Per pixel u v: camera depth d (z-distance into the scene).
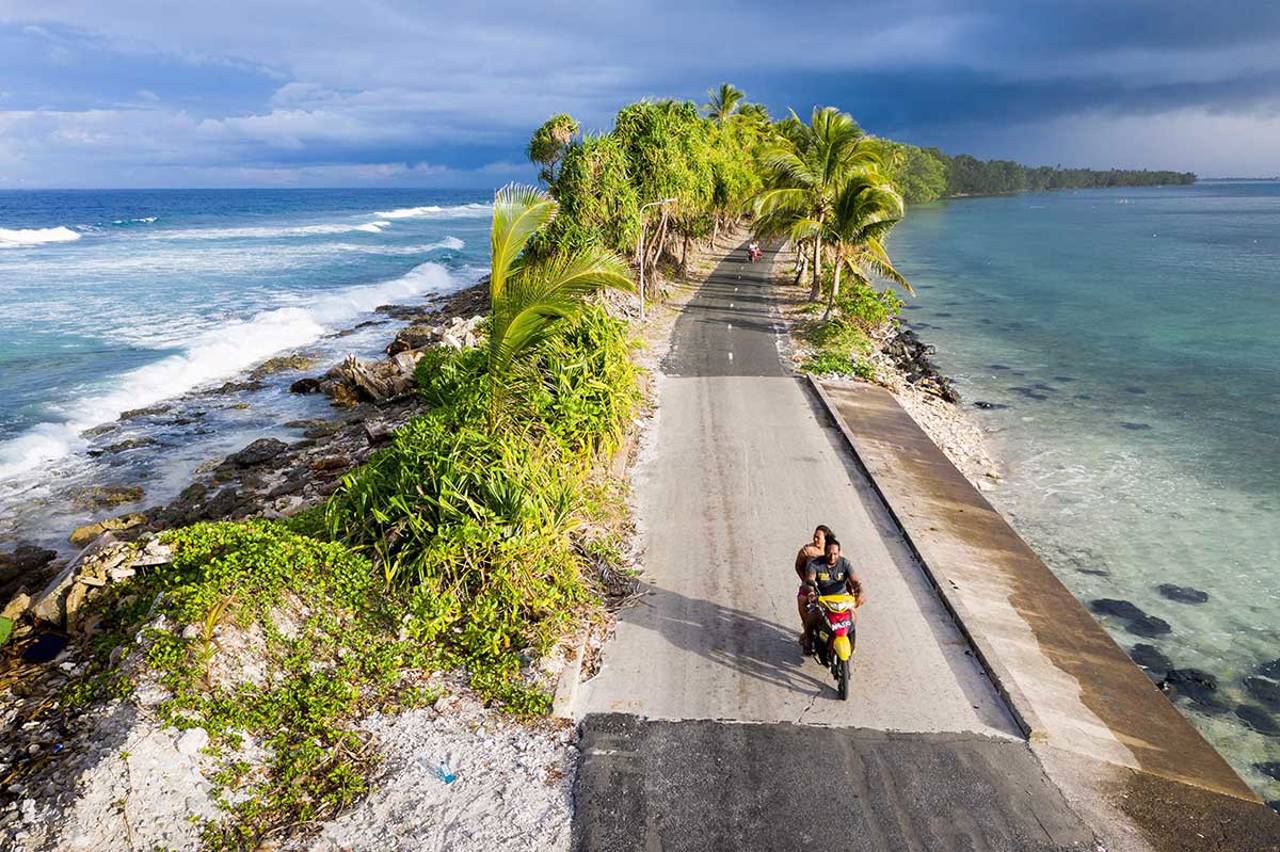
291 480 17.16
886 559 11.45
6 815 6.31
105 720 7.21
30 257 56.12
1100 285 54.16
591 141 26.98
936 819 6.65
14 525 15.41
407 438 11.67
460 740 7.56
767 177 43.22
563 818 6.64
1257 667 11.41
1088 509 17.05
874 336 32.34
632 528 12.30
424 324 35.66
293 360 28.48
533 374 12.87
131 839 6.11
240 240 75.62
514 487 10.25
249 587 8.77
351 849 6.30
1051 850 6.38
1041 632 9.90
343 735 7.48
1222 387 27.55
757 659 8.92
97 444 20.34
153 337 31.25
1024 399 25.92
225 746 7.09
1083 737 7.83
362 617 9.06
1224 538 15.62
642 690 8.35
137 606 9.41
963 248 82.19
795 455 15.77
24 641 9.48
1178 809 6.93
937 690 8.41
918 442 17.50
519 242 10.72
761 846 6.35
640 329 28.33
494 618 9.16
